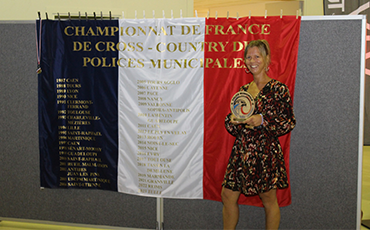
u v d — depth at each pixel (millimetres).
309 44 2123
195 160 2203
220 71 2146
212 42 2146
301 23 2121
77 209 2414
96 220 2408
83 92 2260
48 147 2312
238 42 2123
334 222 2178
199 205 2289
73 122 2281
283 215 2232
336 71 2109
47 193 2424
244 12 5566
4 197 2453
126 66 2215
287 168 2127
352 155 2131
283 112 1786
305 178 2186
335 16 2086
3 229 2418
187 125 2186
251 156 1787
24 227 2463
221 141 2168
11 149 2408
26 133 2389
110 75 2236
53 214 2438
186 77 2174
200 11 5918
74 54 2250
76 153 2301
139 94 2213
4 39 2354
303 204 2201
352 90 2102
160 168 2225
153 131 2209
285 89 1788
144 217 2355
